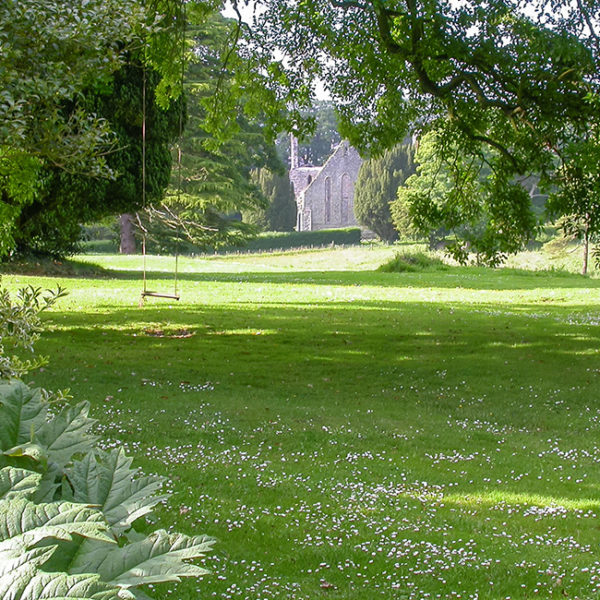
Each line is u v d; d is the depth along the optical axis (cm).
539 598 475
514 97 1558
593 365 1473
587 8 1372
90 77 760
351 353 1564
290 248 8050
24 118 646
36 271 2900
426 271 4141
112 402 1051
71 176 2177
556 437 1015
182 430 925
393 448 916
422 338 1769
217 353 1505
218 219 5475
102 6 651
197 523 591
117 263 3859
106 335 1652
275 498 683
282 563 525
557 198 1541
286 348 1595
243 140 5319
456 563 539
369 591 474
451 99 1608
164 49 1590
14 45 628
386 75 1611
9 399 185
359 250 6519
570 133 1546
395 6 1520
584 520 670
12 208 1230
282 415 1042
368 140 1770
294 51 1706
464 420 1085
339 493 714
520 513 688
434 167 6366
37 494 165
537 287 3325
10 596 98
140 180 2417
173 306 2202
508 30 1439
